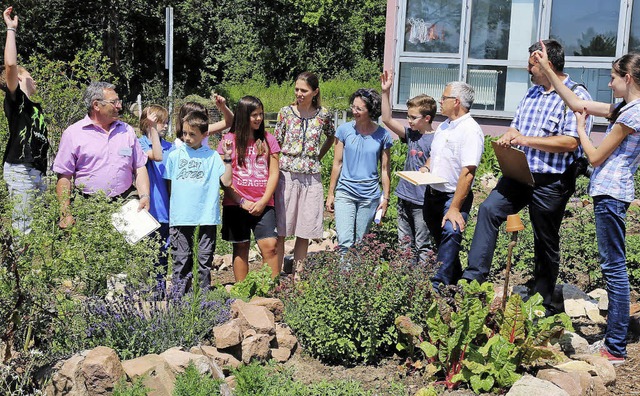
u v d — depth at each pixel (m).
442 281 5.55
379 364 4.98
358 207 6.70
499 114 14.46
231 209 6.63
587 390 4.37
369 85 42.97
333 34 46.62
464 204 5.79
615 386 4.66
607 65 13.62
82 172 5.81
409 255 5.14
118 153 5.86
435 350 4.57
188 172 6.18
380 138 6.72
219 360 4.68
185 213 6.16
